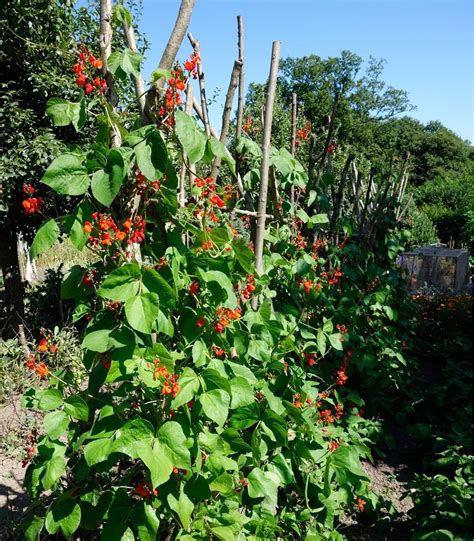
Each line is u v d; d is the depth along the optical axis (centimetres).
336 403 398
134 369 171
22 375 536
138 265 163
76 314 190
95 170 165
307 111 3422
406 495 332
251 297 252
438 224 2597
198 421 191
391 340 493
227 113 229
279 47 241
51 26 636
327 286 380
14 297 750
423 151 4425
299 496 296
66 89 642
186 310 194
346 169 418
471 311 835
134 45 193
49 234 166
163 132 186
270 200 313
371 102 4134
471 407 461
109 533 180
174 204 183
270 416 227
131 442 164
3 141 619
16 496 347
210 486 197
